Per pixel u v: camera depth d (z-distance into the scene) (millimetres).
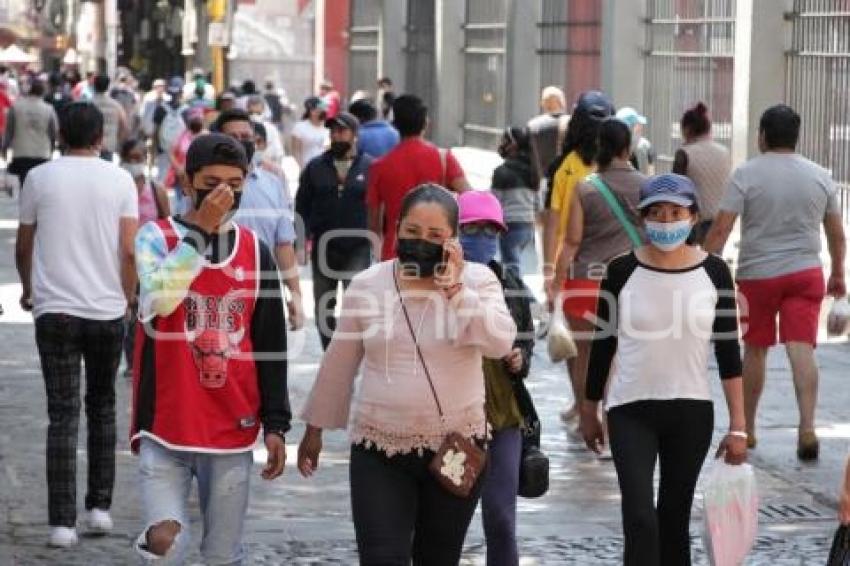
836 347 34656
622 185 23625
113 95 87625
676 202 15969
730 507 16234
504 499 16328
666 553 16547
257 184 25219
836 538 14469
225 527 14758
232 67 101562
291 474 23281
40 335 19109
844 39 38594
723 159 29922
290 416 14914
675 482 16438
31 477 22797
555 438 25812
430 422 14078
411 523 14234
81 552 19031
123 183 19188
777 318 24703
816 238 24031
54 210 18969
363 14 82938
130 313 20469
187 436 14500
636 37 49688
